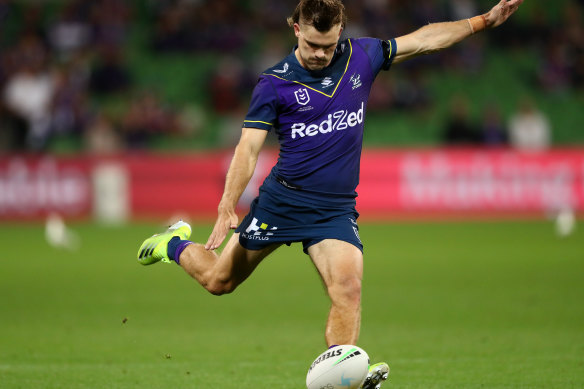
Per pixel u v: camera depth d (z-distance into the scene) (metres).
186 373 20.33
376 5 85.94
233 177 16.14
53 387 18.75
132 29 89.31
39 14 87.94
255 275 42.12
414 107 83.19
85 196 67.44
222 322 28.78
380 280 39.03
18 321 28.83
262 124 16.47
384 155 68.31
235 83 81.62
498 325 27.50
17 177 67.00
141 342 24.97
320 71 16.62
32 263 45.69
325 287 16.48
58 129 76.56
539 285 36.81
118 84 82.69
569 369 20.44
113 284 38.38
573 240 54.69
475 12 87.19
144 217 68.00
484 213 68.12
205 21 87.06
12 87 77.38
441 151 68.19
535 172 68.00
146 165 68.06
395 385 19.00
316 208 16.80
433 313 30.19
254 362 21.95
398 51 17.53
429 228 63.12
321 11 15.66
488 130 74.88
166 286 37.94
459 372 20.31
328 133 16.73
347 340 15.40
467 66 87.75
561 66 87.62
